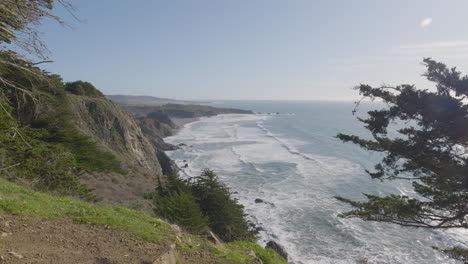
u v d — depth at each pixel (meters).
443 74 8.45
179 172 48.28
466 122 7.66
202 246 8.31
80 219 7.57
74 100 39.47
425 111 8.31
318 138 85.44
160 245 6.86
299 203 31.89
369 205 10.98
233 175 44.22
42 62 10.99
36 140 16.41
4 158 13.36
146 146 50.53
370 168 47.50
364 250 22.16
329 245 22.94
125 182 26.14
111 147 40.84
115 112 46.69
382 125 9.42
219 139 87.06
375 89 9.18
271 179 41.72
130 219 8.48
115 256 5.81
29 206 7.66
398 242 23.25
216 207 21.41
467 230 24.42
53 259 5.27
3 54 10.67
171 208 16.88
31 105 18.45
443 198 9.63
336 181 40.38
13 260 4.92
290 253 21.73
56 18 9.58
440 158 8.87
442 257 21.03
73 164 18.83
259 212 29.58
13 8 9.73
